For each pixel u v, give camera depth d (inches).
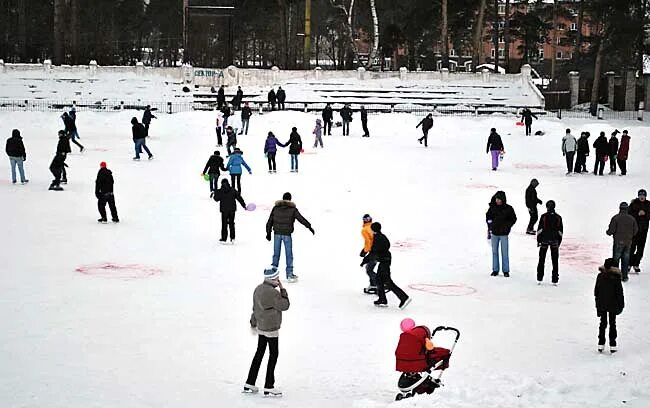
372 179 1462.8
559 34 5944.9
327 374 525.3
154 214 1109.7
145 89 2699.3
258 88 2800.2
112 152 1729.8
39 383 490.0
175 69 2805.1
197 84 2800.2
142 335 595.8
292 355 563.2
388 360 556.1
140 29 4168.3
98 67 2780.5
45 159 1600.6
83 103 2529.5
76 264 821.2
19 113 2204.7
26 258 839.7
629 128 2122.3
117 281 757.3
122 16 4067.4
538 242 819.4
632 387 480.1
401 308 696.4
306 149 1859.0
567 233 1061.1
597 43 3164.4
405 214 1156.5
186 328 617.3
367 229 748.6
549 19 4119.1
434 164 1684.3
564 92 3228.3
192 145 1879.9
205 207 1171.9
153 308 669.9
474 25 4121.6
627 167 1736.0
